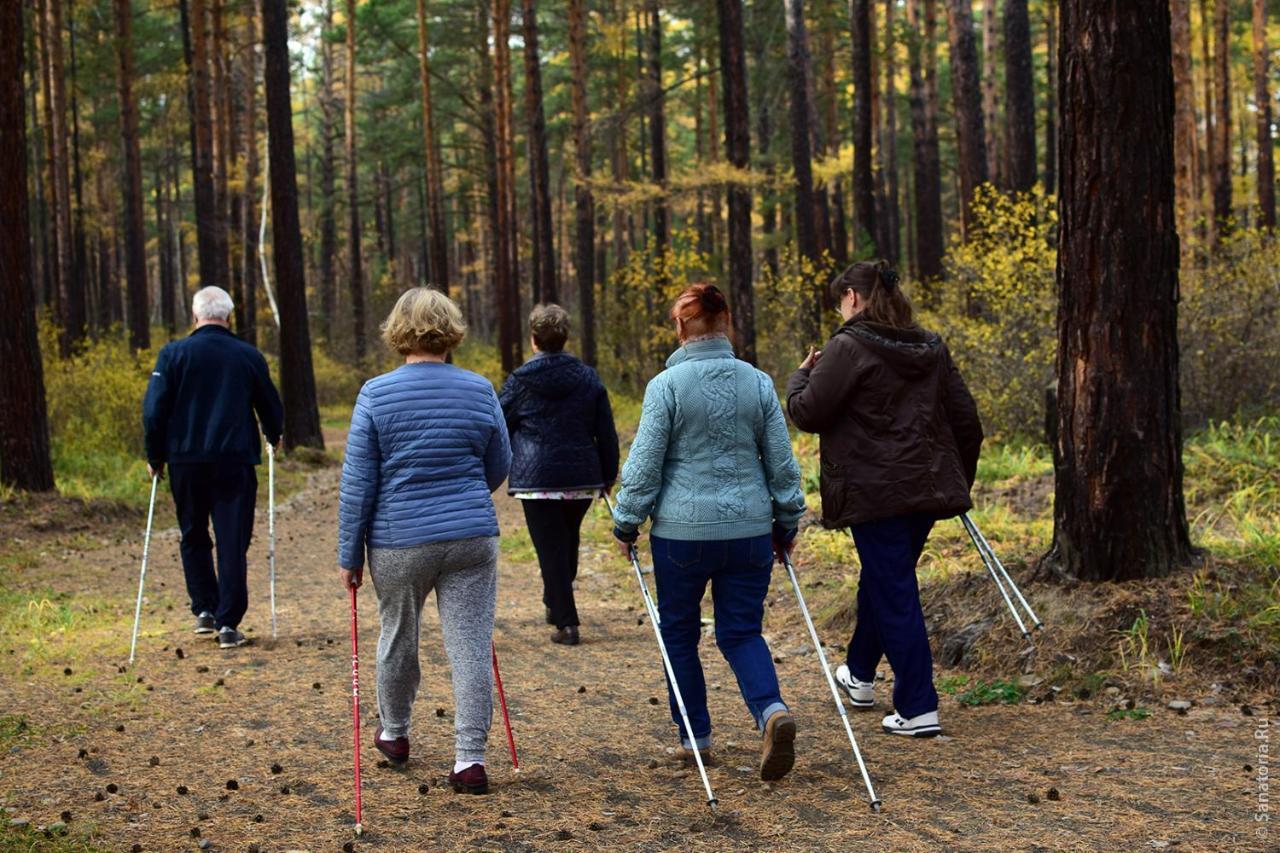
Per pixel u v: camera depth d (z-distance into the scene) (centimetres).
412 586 399
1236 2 3341
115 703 525
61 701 529
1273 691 472
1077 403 552
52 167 2759
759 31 2920
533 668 606
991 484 931
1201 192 2888
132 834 360
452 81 3972
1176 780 387
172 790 406
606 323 2558
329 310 3994
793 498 409
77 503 1142
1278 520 680
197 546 671
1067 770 404
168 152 4634
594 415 662
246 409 653
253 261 2802
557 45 3819
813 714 504
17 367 1132
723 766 430
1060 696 496
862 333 445
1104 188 532
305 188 5453
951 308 1291
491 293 5478
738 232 1758
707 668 603
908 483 441
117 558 986
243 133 3341
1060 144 550
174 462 645
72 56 3078
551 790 405
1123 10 522
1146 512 543
